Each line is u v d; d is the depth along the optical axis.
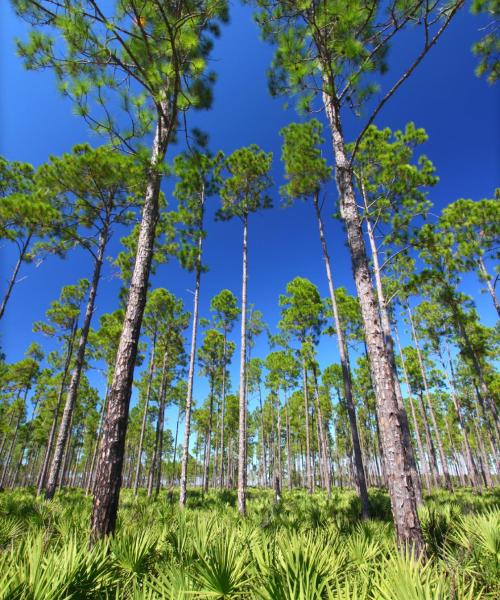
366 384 24.61
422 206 12.41
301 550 2.59
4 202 11.10
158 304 19.77
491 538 3.49
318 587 2.19
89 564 2.60
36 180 11.98
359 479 9.18
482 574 3.10
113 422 4.50
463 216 14.85
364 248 5.39
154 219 5.86
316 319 20.25
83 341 11.94
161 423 19.95
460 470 41.50
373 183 13.61
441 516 5.05
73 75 5.26
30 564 2.32
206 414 35.19
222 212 15.13
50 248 12.53
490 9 4.71
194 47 5.41
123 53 5.88
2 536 4.05
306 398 21.42
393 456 4.08
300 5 5.11
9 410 32.34
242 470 10.22
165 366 22.58
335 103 5.90
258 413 43.06
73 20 4.62
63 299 20.20
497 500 9.38
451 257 14.35
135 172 6.78
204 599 2.31
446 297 16.36
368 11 4.86
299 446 41.97
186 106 6.02
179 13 5.36
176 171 6.66
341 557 3.03
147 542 3.26
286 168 14.44
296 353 21.34
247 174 14.57
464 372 25.22
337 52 5.32
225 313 24.06
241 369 11.86
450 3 4.59
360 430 33.59
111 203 12.12
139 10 4.98
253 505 10.64
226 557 2.60
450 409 32.97
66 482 36.03
